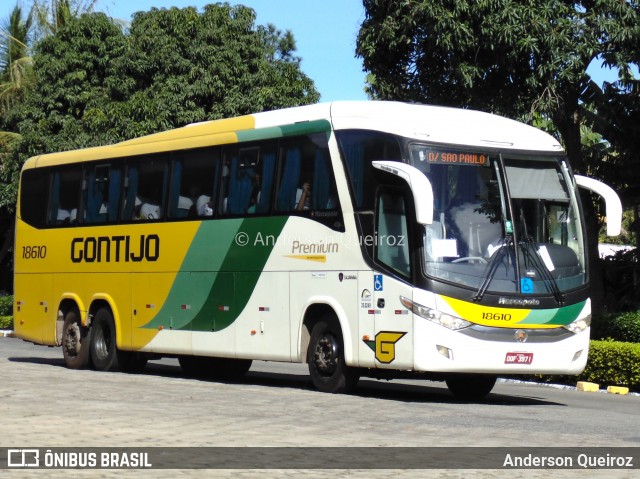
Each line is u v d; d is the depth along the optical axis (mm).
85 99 36188
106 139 33969
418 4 22094
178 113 33281
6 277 47531
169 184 18859
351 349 15344
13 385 15812
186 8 34031
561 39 21703
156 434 10742
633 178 25766
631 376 19078
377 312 14977
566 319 15141
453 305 14469
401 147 14758
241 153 17516
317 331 16047
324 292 15797
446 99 23438
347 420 12344
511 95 22547
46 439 10164
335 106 15977
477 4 21469
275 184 16781
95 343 20297
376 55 23453
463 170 14930
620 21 22141
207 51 33469
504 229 14953
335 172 15703
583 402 16797
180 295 18406
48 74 36656
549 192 15445
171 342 18547
